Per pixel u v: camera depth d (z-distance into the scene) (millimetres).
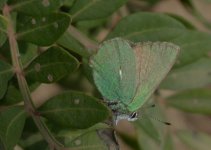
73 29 201
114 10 196
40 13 185
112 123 195
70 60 181
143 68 195
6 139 181
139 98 197
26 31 185
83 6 196
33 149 194
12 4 186
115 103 196
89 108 178
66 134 184
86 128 179
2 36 185
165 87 218
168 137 216
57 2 185
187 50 207
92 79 193
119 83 194
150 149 211
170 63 196
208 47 208
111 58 191
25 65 189
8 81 186
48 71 183
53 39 184
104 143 184
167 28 201
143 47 194
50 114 181
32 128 195
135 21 201
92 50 200
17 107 183
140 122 207
